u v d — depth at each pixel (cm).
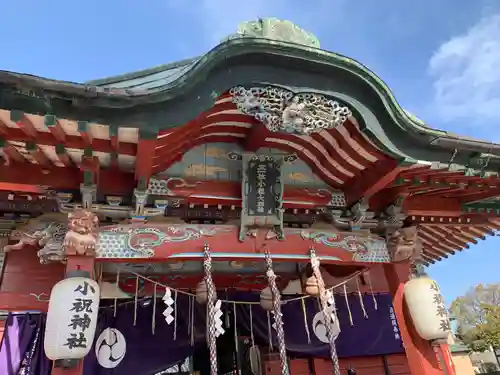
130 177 762
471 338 3744
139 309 957
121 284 958
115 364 887
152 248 748
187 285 1005
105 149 655
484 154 776
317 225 889
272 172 831
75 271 671
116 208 743
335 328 1033
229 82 648
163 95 604
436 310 808
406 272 877
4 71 516
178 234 775
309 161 914
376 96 710
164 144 692
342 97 700
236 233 805
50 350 605
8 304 761
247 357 1230
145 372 904
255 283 1066
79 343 614
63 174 717
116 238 738
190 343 961
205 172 830
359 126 733
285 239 825
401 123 731
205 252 767
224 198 810
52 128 577
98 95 566
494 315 3750
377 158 777
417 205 919
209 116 742
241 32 726
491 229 1044
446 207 935
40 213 765
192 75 616
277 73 667
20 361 809
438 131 749
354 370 1057
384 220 888
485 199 925
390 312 1113
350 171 851
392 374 1072
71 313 627
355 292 1076
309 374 1044
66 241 677
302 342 1035
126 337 920
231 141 866
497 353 3828
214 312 711
